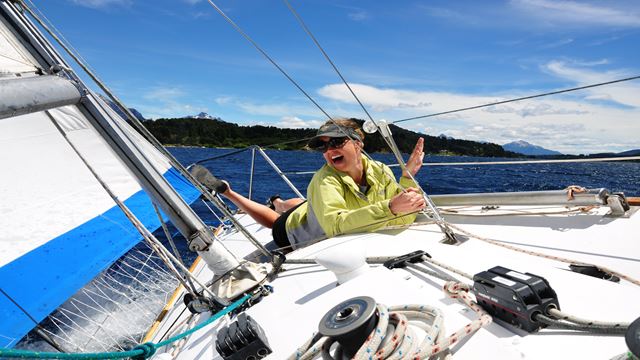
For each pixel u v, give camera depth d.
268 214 3.02
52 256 2.29
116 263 3.63
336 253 1.39
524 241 1.82
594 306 1.05
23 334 1.79
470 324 0.93
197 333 1.48
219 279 1.59
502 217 2.24
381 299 1.23
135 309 2.66
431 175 15.79
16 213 2.43
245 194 10.53
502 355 0.89
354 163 2.31
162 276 3.22
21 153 2.73
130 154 1.33
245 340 1.10
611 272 1.28
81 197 2.88
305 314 1.29
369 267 1.45
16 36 1.09
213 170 16.19
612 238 1.71
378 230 2.22
